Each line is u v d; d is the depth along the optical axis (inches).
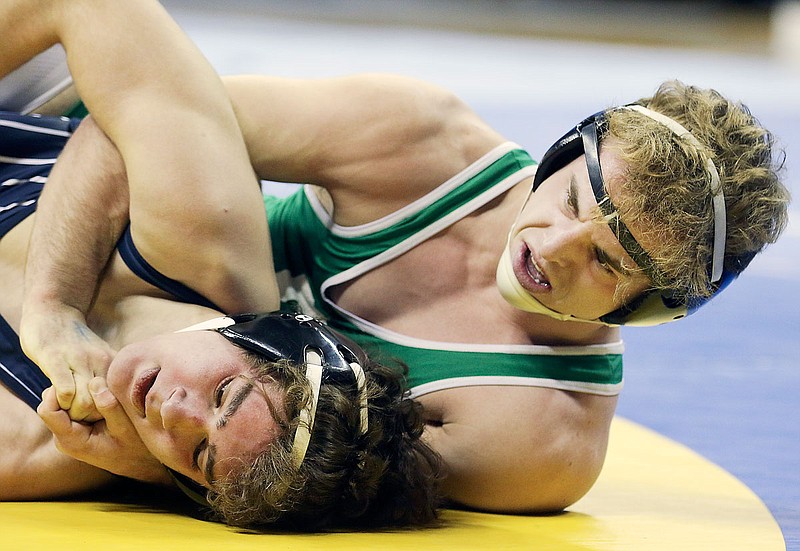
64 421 326.3
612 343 380.5
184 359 313.7
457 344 370.3
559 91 1517.0
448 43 1818.4
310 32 1745.8
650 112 338.6
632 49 1898.4
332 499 319.0
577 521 361.4
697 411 550.9
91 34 363.9
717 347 687.1
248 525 322.0
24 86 411.8
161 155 350.0
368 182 380.8
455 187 377.7
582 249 326.3
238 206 355.3
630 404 559.8
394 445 332.8
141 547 290.4
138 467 337.1
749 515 378.9
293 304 398.3
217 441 305.9
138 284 358.6
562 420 363.6
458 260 380.2
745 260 346.3
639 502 392.5
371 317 386.0
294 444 307.4
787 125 1365.7
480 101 1413.6
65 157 367.9
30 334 337.4
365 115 381.4
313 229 402.0
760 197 338.6
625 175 323.0
